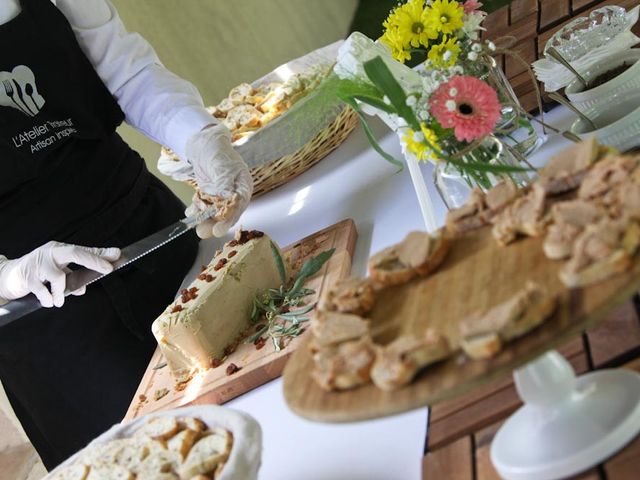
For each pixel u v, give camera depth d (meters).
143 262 2.12
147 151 4.21
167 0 4.68
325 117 2.25
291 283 1.84
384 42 1.53
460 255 1.02
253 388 1.59
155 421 1.26
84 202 2.09
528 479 0.93
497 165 1.28
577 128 1.52
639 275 0.78
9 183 2.00
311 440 1.30
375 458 1.17
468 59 1.50
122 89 2.24
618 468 0.88
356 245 1.85
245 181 2.03
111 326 2.06
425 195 1.50
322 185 2.23
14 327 2.03
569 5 2.10
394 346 0.86
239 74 5.10
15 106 2.03
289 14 5.75
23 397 2.08
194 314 1.67
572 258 0.84
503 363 0.80
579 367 1.06
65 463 1.31
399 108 1.28
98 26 2.22
